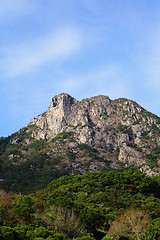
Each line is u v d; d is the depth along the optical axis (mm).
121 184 123625
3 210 57219
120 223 71438
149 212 86500
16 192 139250
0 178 165000
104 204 103062
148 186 122750
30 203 69688
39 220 59688
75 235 59469
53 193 115125
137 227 65062
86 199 108312
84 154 197250
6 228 46281
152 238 57281
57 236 50156
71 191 122500
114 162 193875
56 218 61812
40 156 197000
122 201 105688
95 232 71625
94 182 126562
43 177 164000
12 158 198125
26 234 48312
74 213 69938
